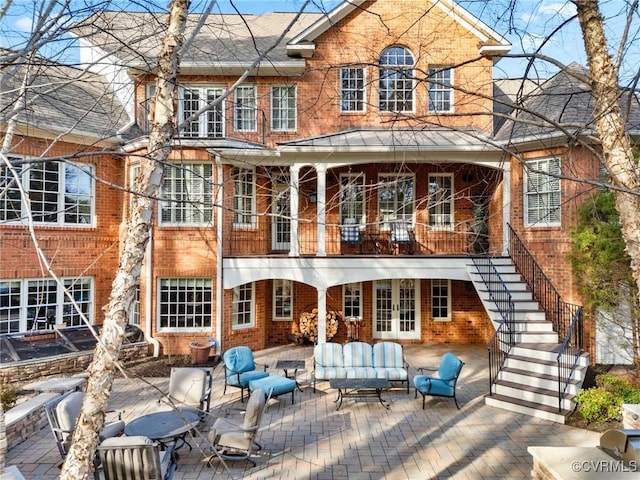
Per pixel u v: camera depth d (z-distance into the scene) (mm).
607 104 3947
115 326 3518
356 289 15297
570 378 8617
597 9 4055
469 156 12500
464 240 14891
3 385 8938
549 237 11492
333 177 14938
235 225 13477
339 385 8602
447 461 6574
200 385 7832
